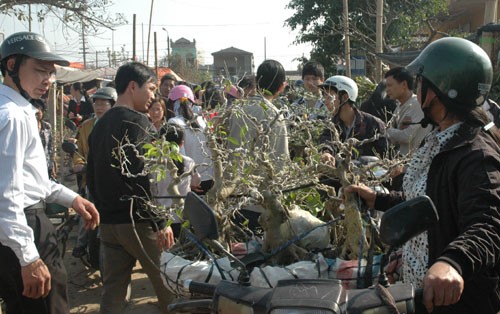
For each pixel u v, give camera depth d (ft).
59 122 40.86
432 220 5.64
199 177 14.40
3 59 9.69
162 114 17.46
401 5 54.60
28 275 8.92
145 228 11.89
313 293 5.24
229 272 7.53
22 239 8.84
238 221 11.77
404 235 5.66
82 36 38.93
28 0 36.37
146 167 10.66
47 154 23.13
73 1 37.50
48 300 9.89
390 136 16.93
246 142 10.39
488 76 7.06
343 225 9.18
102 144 11.72
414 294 5.70
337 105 15.66
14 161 8.94
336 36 62.95
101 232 12.31
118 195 11.73
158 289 12.29
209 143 9.88
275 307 5.14
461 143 6.70
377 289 5.62
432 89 7.21
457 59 6.94
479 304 6.83
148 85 12.48
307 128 11.45
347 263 7.57
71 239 23.02
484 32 27.02
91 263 17.99
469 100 6.99
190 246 9.04
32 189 9.70
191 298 7.68
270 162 10.09
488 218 6.07
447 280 5.53
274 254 8.16
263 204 8.69
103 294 12.35
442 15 57.47
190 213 6.36
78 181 19.88
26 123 9.44
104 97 19.53
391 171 10.37
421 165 7.53
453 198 6.72
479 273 6.37
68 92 69.26
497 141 7.03
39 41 9.77
